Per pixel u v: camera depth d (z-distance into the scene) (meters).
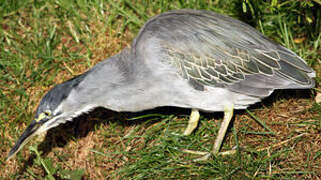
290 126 6.77
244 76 6.38
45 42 8.21
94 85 6.41
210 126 6.98
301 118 6.85
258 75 6.40
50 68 7.91
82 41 8.32
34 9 8.55
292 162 6.32
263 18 8.09
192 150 6.76
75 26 8.39
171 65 6.18
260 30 8.04
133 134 7.05
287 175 6.16
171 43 6.24
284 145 6.53
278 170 6.23
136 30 8.37
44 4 8.63
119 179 6.57
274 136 6.69
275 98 7.12
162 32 6.34
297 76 6.43
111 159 6.84
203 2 8.34
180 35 6.32
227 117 6.49
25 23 8.54
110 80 6.41
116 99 6.46
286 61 6.50
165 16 6.68
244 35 6.57
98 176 6.73
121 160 6.81
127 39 8.27
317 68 7.40
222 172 6.20
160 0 8.43
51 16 8.55
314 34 7.88
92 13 8.49
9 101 7.53
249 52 6.42
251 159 6.33
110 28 8.27
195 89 6.29
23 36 8.38
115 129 7.19
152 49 6.22
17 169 6.98
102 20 8.41
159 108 7.31
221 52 6.34
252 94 6.37
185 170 6.38
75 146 7.12
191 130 6.93
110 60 6.59
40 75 7.83
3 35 8.31
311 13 7.62
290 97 7.14
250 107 7.10
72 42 8.34
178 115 7.21
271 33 8.01
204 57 6.28
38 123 6.40
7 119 7.36
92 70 6.56
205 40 6.36
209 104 6.46
